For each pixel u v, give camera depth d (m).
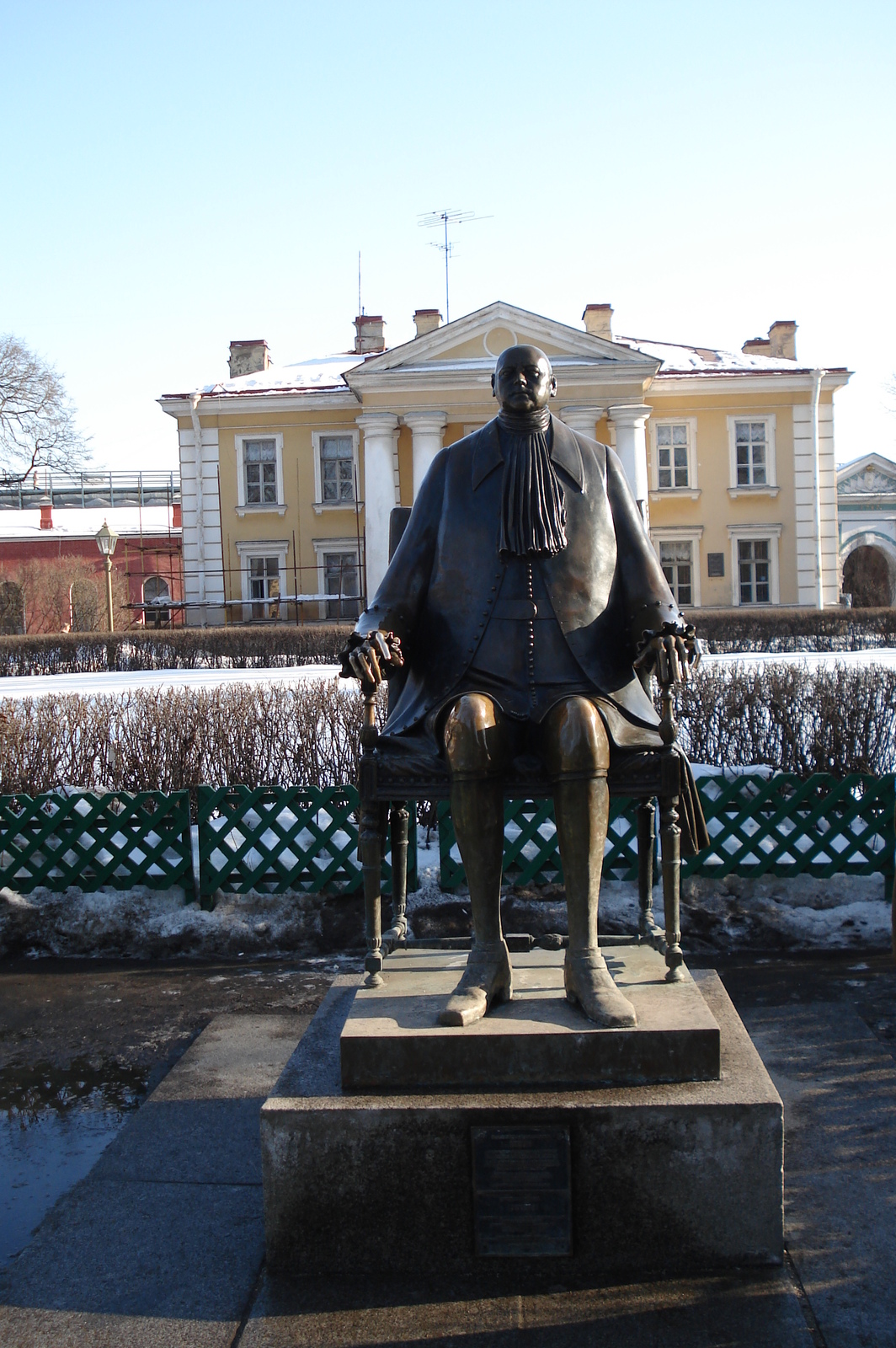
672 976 3.30
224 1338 2.66
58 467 39.47
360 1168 2.85
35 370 38.03
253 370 36.47
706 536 32.41
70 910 6.25
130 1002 5.34
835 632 25.42
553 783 3.16
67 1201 3.32
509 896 6.05
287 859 6.27
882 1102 3.84
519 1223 2.82
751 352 36.84
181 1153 3.61
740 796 6.13
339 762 8.32
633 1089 2.88
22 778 8.09
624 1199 2.82
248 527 32.78
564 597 3.34
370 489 29.77
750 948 5.87
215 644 23.73
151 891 6.32
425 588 3.51
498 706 3.23
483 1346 2.58
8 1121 4.05
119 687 17.97
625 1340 2.59
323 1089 2.95
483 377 29.05
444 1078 2.92
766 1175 2.80
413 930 5.97
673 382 32.09
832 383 32.22
